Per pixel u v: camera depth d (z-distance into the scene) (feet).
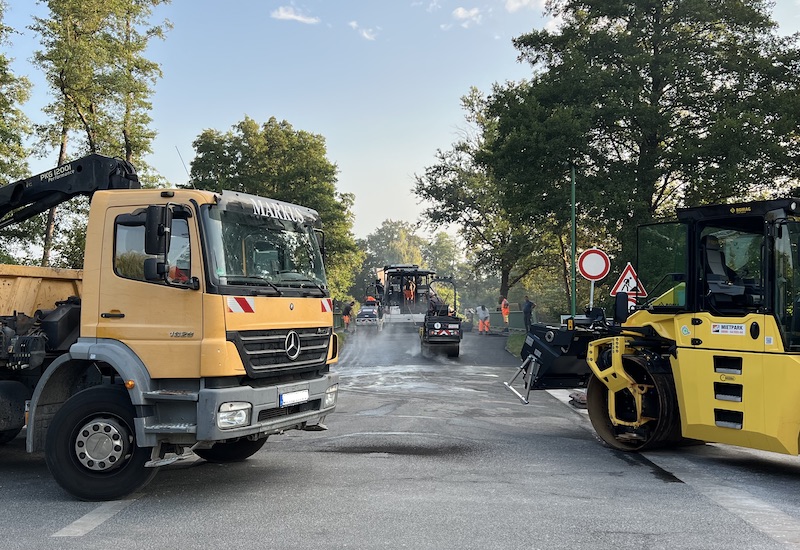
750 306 23.99
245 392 20.35
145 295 20.75
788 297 23.32
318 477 23.31
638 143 87.97
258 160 162.81
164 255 20.17
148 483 22.43
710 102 83.71
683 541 16.70
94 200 21.93
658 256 27.96
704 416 25.17
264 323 21.22
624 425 28.35
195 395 19.83
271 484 22.39
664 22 86.84
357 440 29.99
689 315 25.90
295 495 20.98
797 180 80.69
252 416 20.51
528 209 87.10
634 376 28.76
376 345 92.07
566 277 121.39
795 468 25.18
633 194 82.33
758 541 16.74
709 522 18.24
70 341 24.68
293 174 163.22
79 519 18.75
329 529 17.57
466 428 33.09
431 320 76.33
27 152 96.78
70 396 22.74
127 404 20.80
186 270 20.44
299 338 22.65
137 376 20.21
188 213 20.74
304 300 23.08
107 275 21.33
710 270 25.50
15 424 24.34
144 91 103.55
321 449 28.14
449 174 153.99
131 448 20.70
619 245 92.94
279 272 22.84
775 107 78.89
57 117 98.02
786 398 22.58
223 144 163.84
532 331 35.17
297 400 22.22
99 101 100.83
